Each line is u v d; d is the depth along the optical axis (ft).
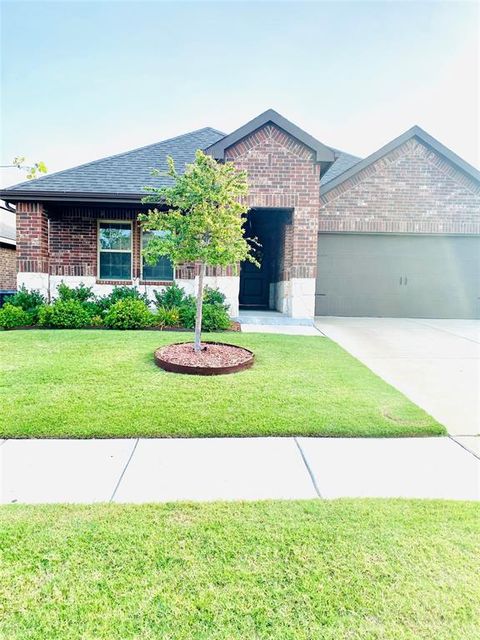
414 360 23.20
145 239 37.32
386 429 13.44
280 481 10.38
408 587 6.75
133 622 5.97
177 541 7.78
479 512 9.08
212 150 33.04
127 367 19.21
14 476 10.37
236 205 19.94
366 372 19.75
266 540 7.86
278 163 33.60
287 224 36.45
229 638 5.74
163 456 11.57
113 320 29.07
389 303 41.06
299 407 15.02
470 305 40.96
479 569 7.21
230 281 34.65
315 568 7.13
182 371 18.58
